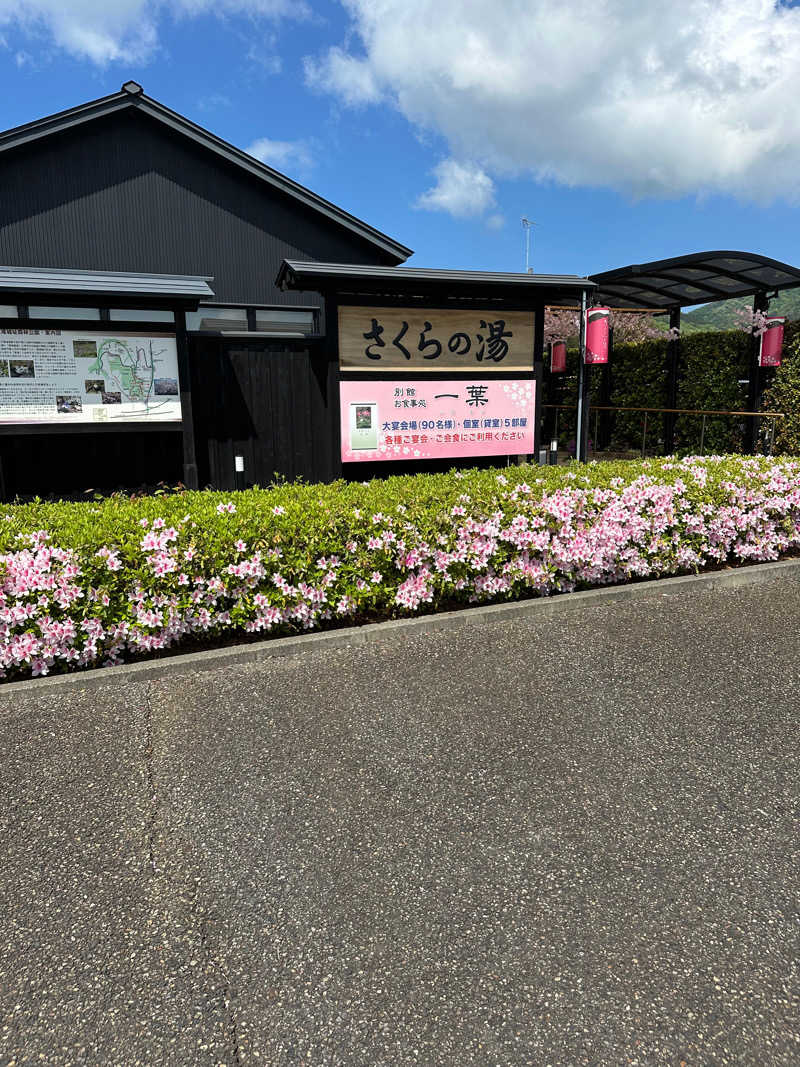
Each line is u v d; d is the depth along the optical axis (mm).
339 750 2838
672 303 12133
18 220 10516
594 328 8688
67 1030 1617
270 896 2045
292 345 7863
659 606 4598
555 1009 1664
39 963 1811
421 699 3277
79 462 7203
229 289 11727
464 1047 1571
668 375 12820
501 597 4617
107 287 6598
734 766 2709
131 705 3252
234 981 1752
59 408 6695
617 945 1851
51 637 3477
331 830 2338
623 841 2271
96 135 10773
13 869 2166
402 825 2359
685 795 2521
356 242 12484
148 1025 1632
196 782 2621
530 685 3420
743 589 4992
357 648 3904
